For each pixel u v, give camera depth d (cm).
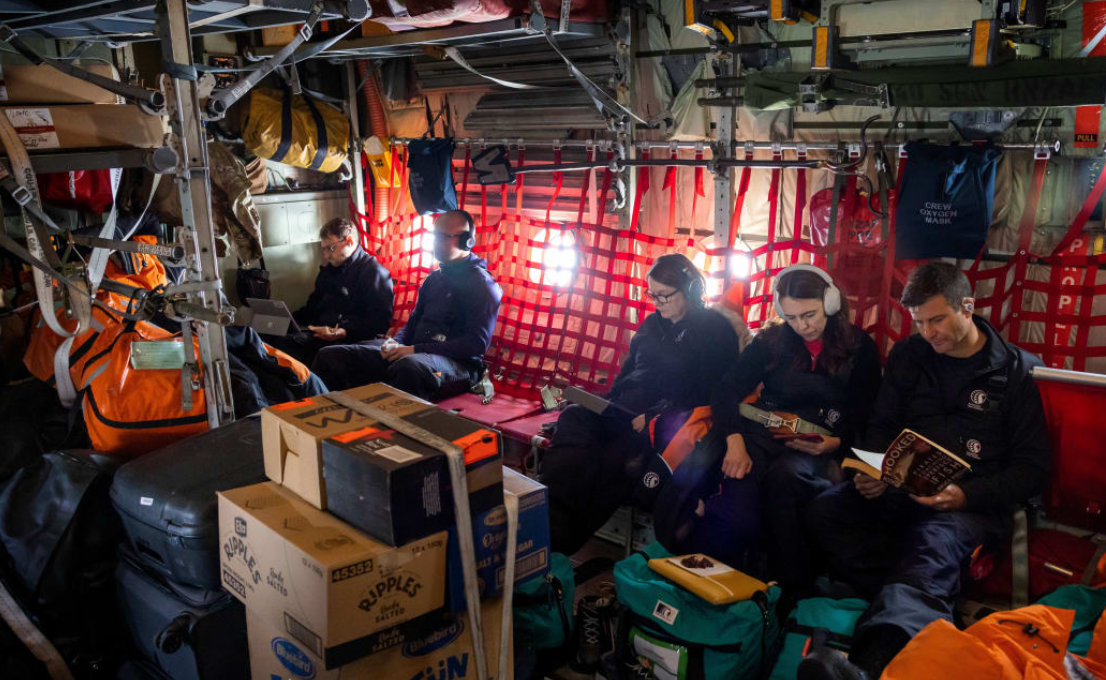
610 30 452
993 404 305
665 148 469
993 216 374
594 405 373
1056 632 236
